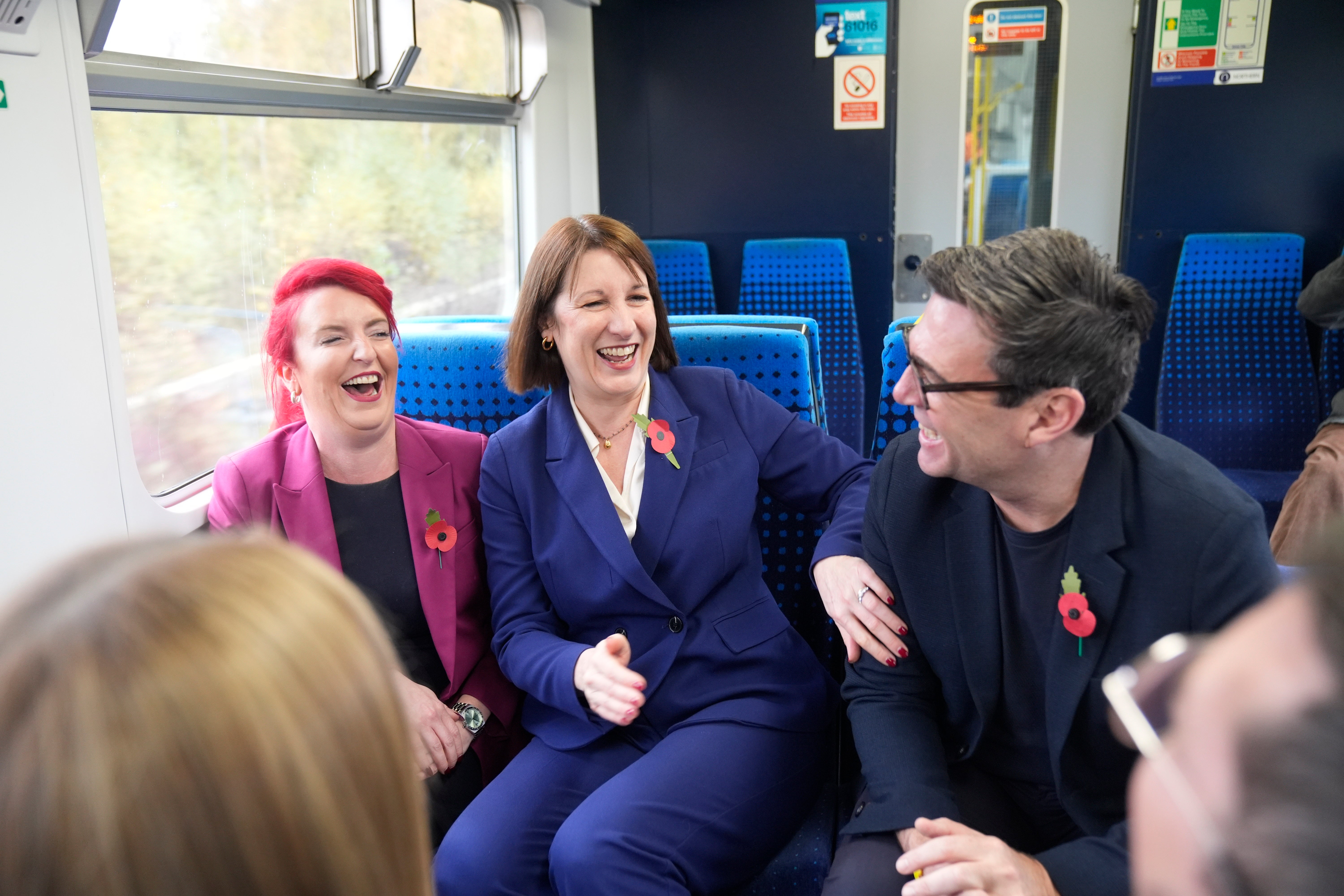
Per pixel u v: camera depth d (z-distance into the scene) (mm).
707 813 1489
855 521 1721
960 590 1429
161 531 532
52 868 397
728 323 2076
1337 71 3840
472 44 3334
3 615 459
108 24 1644
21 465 1559
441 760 1655
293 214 2455
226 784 417
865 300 4438
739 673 1710
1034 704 1431
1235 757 383
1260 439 3842
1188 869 397
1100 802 1368
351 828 456
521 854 1500
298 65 2391
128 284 1899
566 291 1700
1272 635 397
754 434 1843
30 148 1551
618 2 4332
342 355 1683
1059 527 1338
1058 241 1211
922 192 4543
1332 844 348
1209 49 3920
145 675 420
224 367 2211
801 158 4352
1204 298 3885
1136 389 4246
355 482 1802
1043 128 4375
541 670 1606
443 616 1791
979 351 1191
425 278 3176
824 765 1696
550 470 1759
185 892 411
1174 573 1250
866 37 4188
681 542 1724
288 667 450
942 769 1441
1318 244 3998
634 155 4492
